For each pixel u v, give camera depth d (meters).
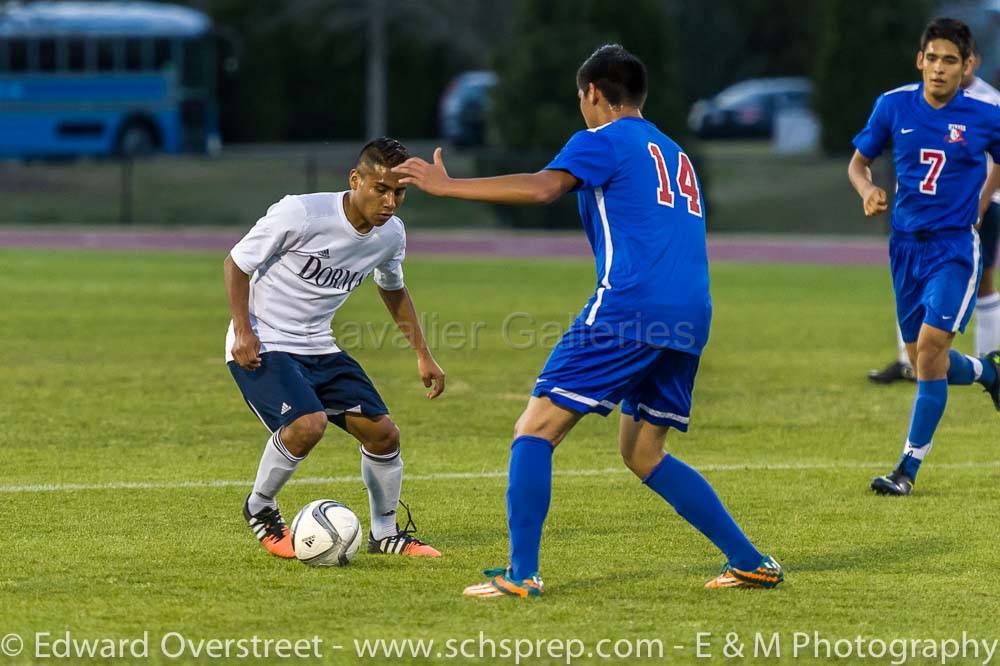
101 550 22.42
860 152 29.42
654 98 112.56
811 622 18.83
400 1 180.12
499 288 71.25
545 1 113.44
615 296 19.48
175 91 136.88
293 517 25.22
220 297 66.38
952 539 23.61
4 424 34.84
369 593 20.06
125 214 111.38
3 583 20.42
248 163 130.00
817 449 32.66
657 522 24.83
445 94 195.88
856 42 131.62
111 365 45.28
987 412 37.88
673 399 20.11
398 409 37.81
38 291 67.88
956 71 27.81
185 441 32.88
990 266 39.16
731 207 118.44
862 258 91.94
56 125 134.62
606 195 19.66
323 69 189.62
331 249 21.94
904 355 42.62
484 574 20.48
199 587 20.31
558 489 27.83
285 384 21.78
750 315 60.78
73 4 140.38
